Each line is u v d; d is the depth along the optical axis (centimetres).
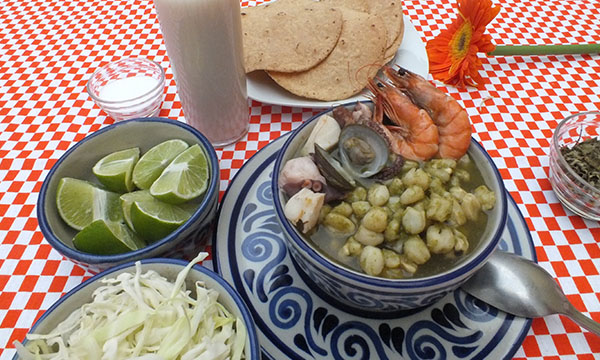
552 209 32
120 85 42
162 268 24
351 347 24
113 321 22
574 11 51
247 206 30
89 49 48
